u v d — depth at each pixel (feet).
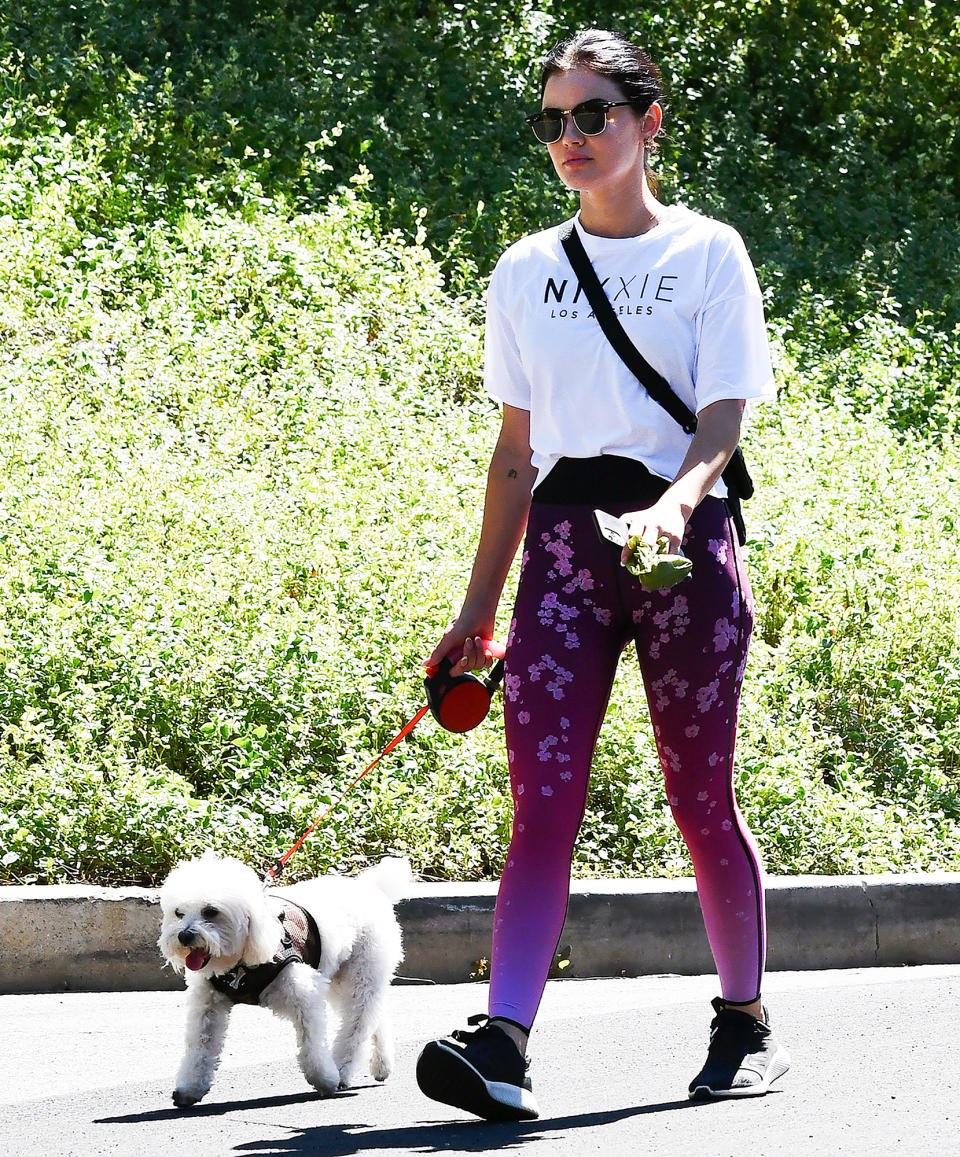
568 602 18.66
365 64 71.92
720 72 80.48
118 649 36.01
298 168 62.90
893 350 63.52
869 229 73.56
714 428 18.28
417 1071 17.48
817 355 62.75
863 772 39.70
